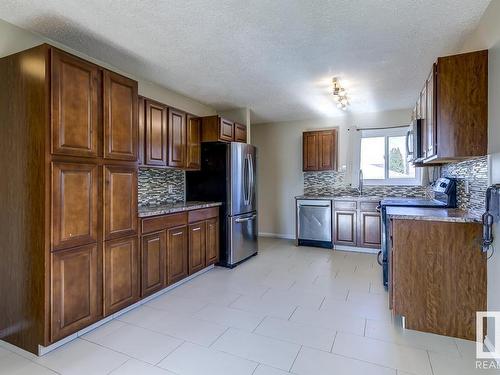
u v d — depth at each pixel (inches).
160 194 145.6
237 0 75.6
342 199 187.0
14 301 79.8
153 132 125.6
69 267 79.8
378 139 202.7
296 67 120.5
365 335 84.6
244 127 184.2
